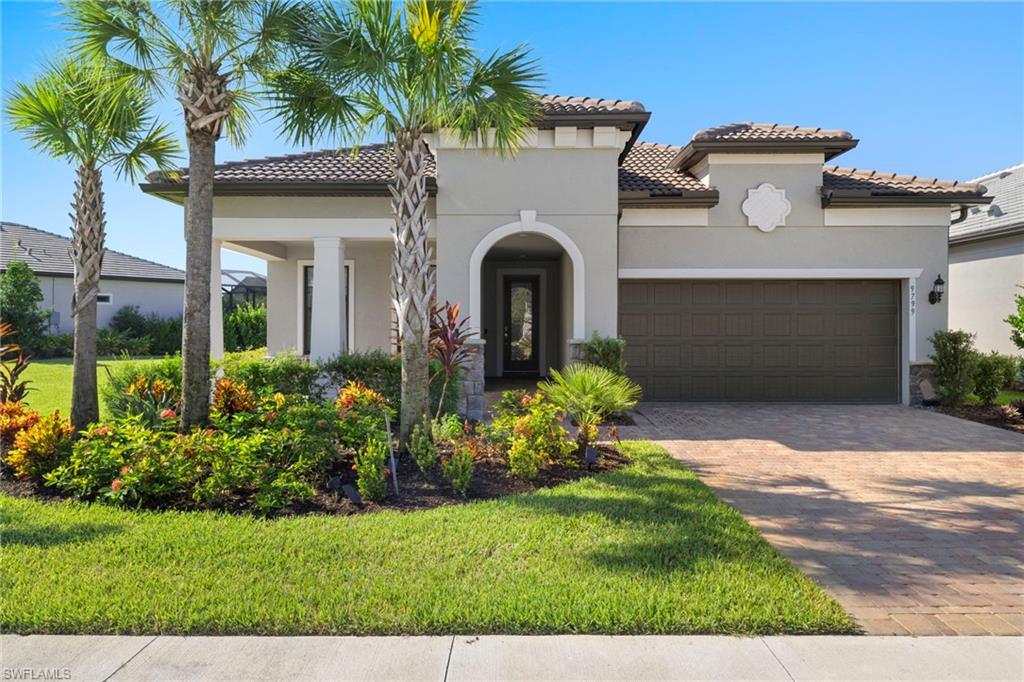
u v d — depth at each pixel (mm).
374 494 6832
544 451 7977
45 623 4156
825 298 14914
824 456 9539
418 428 8250
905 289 14609
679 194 13945
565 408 9250
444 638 4059
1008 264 18688
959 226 20438
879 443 10492
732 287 14938
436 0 7848
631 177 15250
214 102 8414
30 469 7289
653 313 14891
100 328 32312
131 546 5379
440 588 4617
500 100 8539
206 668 3727
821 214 14484
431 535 5664
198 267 8438
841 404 14680
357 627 4137
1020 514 6785
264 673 3670
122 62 8641
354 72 7855
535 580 4770
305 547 5383
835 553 5645
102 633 4117
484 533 5719
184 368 8414
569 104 13117
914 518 6645
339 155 14562
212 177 8586
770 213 14430
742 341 14930
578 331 13094
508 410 9258
